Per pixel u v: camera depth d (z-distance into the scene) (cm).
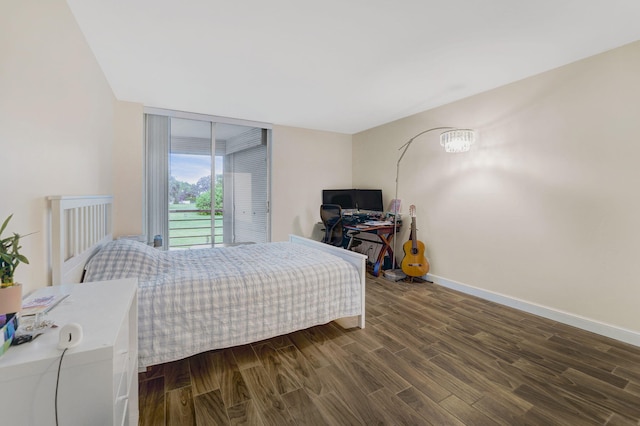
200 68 252
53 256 139
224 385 165
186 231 399
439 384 168
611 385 168
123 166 329
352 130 493
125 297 106
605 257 228
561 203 252
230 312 182
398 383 168
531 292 274
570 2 167
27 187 121
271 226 451
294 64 246
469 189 328
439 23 188
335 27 192
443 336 227
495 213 303
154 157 367
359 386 165
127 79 274
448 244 353
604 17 181
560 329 239
